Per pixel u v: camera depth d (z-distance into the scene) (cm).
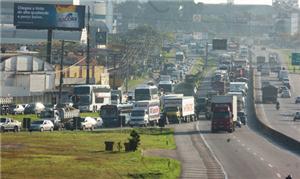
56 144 15338
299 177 10931
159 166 11869
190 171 11550
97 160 12438
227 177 10819
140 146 15675
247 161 13300
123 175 10544
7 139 16000
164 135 19575
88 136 18012
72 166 11344
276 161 13388
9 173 10162
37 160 11956
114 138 17488
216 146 16500
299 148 15712
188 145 16638
